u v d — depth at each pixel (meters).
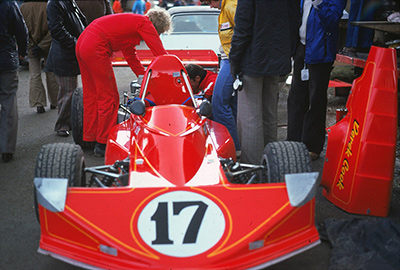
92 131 5.41
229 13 4.61
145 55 7.19
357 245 3.32
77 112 5.57
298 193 2.78
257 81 4.29
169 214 2.65
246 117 4.43
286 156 3.29
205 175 3.08
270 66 4.13
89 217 2.62
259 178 3.75
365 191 3.82
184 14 8.78
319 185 4.58
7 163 5.30
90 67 4.98
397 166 4.95
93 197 2.74
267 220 2.63
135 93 5.56
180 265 2.40
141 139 3.42
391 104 3.70
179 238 2.52
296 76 5.10
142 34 4.95
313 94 4.89
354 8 5.63
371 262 3.12
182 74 4.20
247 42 4.09
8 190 4.55
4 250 3.43
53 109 7.75
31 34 6.98
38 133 6.46
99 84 5.07
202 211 2.68
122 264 2.46
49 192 2.70
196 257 2.44
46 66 7.25
